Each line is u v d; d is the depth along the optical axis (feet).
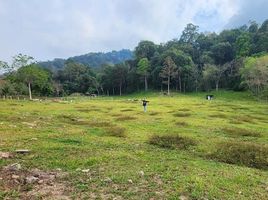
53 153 62.90
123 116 150.51
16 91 385.91
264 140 97.50
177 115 163.43
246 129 117.50
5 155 58.80
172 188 45.29
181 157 66.39
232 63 524.11
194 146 79.82
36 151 63.82
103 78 583.99
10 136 79.66
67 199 40.96
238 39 599.98
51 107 190.80
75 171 52.03
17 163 53.78
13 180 46.55
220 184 48.32
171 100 312.50
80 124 114.93
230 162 66.08
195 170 55.57
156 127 114.62
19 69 355.36
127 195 42.45
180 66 521.24
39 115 137.39
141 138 88.74
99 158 59.77
